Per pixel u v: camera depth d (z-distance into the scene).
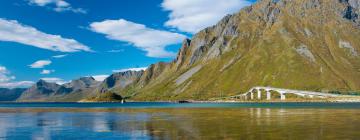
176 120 76.19
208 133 51.00
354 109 123.88
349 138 44.25
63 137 50.47
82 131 56.81
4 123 73.50
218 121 71.75
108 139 47.44
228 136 47.47
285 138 44.88
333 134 47.91
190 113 106.19
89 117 91.31
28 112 128.88
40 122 75.50
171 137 47.62
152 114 103.19
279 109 131.38
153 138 47.22
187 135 49.25
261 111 114.50
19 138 50.28
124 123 69.94
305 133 49.28
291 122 66.62
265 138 45.12
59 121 77.69
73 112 125.94
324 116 82.81
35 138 50.09
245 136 47.22
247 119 76.25
